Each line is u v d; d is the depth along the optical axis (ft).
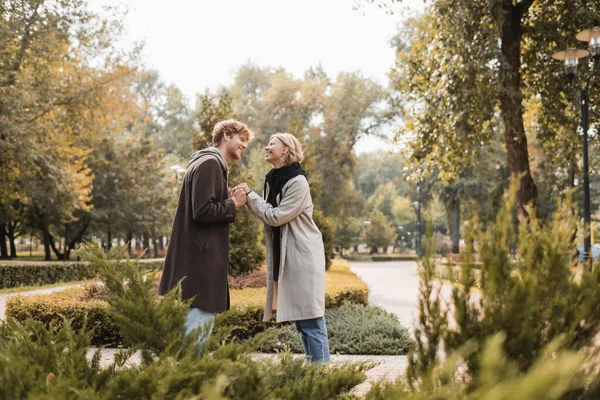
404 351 21.71
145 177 107.96
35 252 208.64
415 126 48.11
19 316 22.57
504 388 3.57
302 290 13.19
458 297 5.74
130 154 108.17
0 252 128.77
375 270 106.42
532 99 54.29
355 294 30.73
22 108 59.21
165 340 6.61
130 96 78.69
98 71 72.02
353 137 145.48
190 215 11.61
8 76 60.23
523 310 5.39
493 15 38.91
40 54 62.69
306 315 13.15
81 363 6.52
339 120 140.77
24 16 59.82
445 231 177.06
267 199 13.97
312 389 5.97
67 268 76.59
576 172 61.00
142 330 6.56
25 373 5.63
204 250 11.46
